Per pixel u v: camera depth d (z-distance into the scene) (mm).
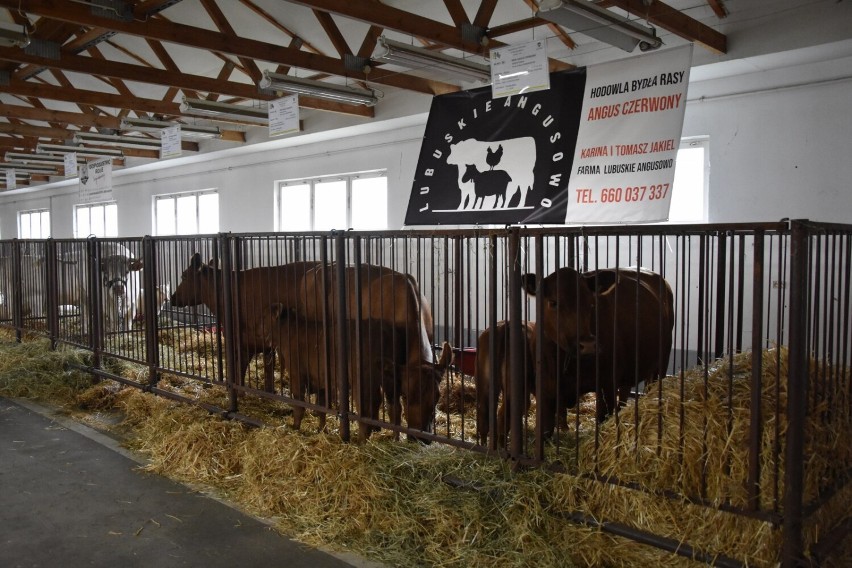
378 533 2775
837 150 5371
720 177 5988
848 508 2512
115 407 5031
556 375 3055
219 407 4316
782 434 2215
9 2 4738
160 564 2607
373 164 9078
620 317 3498
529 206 6105
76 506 3174
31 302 6879
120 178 14094
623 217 5457
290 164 10273
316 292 3895
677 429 2414
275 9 7039
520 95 6242
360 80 6984
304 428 3863
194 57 8539
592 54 6324
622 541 2459
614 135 5531
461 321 3014
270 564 2607
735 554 2215
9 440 4223
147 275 4926
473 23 5820
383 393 3457
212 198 11977
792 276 2061
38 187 16422
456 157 6699
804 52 5129
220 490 3363
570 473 2650
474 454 3037
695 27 5102
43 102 10883
